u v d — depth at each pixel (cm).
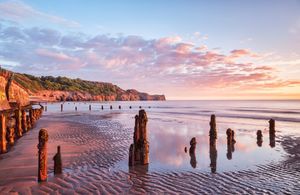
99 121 3859
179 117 5119
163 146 1933
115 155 1559
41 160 1066
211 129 2033
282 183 1112
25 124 2602
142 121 1390
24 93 6103
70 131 2634
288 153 1748
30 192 946
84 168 1272
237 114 6306
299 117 5278
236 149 1878
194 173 1243
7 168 1262
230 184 1090
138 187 1027
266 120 4566
